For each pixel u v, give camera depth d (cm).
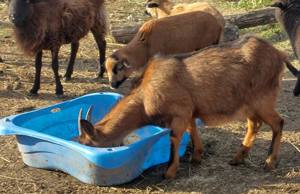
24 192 333
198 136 355
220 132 396
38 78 461
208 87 336
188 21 462
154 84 334
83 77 500
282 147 377
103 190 331
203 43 470
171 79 333
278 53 345
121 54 449
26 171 353
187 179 343
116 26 564
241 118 349
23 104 445
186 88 335
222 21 486
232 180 342
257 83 340
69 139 383
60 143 332
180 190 333
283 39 581
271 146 351
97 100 390
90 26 478
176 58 340
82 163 331
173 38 458
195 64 338
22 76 498
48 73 507
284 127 407
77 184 338
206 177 345
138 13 673
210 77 336
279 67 344
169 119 337
